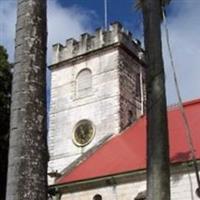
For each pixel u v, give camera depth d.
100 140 43.81
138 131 41.06
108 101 45.81
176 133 36.47
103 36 48.56
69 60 50.31
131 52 49.09
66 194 37.06
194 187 30.80
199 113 38.06
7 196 13.01
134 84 48.53
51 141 47.81
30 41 14.20
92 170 37.41
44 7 14.78
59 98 49.59
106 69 47.28
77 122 47.00
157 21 18.19
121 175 34.19
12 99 13.95
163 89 17.47
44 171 13.45
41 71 14.16
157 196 16.23
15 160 13.20
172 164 31.98
